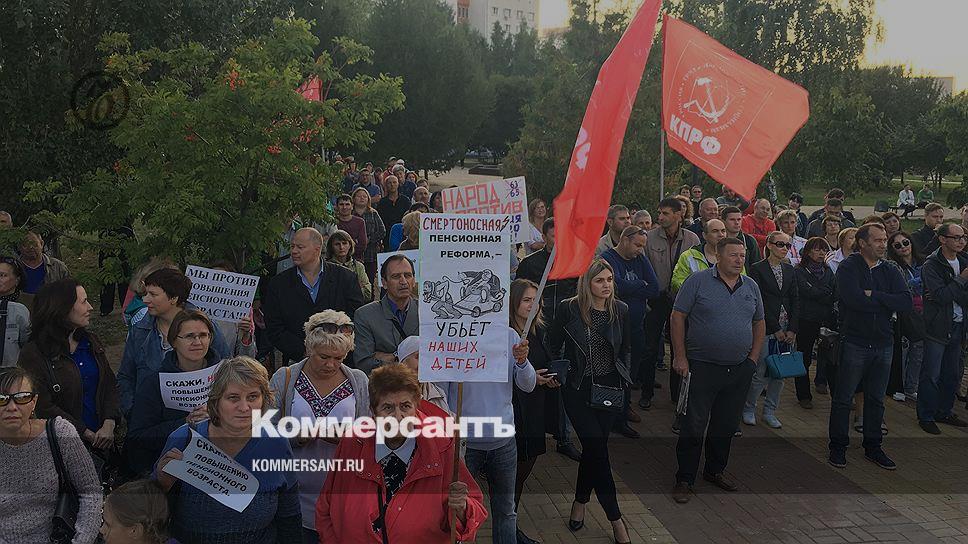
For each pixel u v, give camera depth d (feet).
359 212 39.99
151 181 21.13
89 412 16.21
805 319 28.40
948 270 26.20
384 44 127.95
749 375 21.44
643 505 20.63
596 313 19.04
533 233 32.83
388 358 18.17
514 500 17.63
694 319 21.22
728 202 47.06
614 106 15.21
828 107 87.92
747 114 22.61
